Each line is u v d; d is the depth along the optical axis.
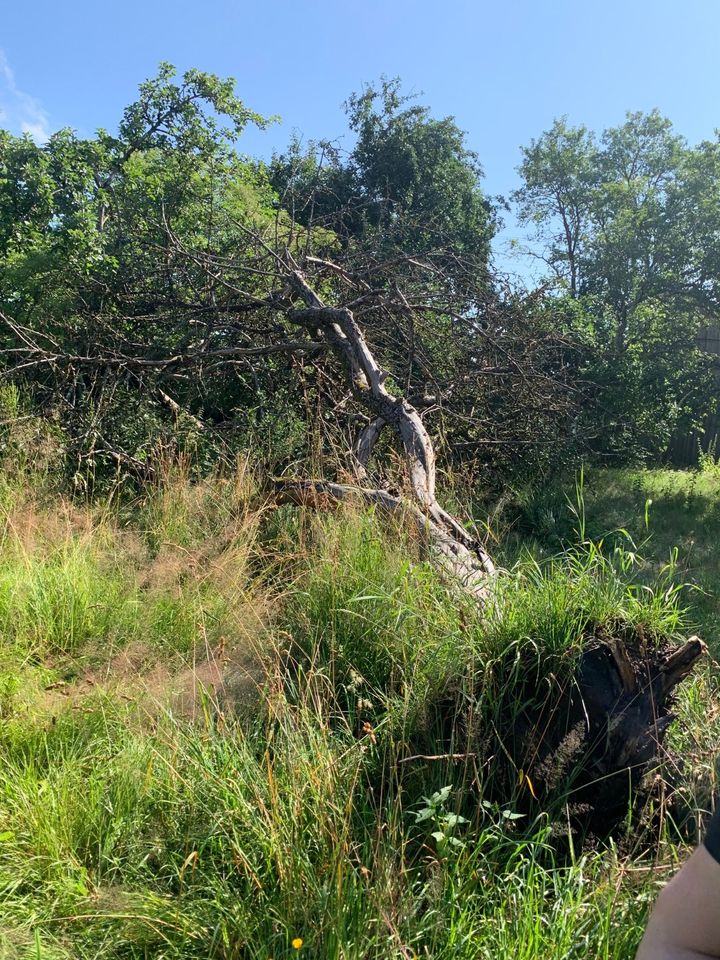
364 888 2.25
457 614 3.38
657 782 2.93
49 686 3.70
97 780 2.86
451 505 5.99
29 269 7.82
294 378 7.49
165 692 3.37
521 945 2.10
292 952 2.10
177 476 6.01
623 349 11.50
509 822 2.70
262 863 2.40
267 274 7.71
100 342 7.68
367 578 3.95
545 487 8.56
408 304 7.55
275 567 4.88
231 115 10.24
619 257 12.31
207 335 7.65
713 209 12.06
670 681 3.03
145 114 10.11
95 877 2.48
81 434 6.74
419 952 2.19
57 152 8.20
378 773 2.88
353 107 22.39
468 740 2.79
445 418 7.78
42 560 4.75
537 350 8.67
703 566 6.90
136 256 8.30
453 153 23.11
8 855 2.53
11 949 2.18
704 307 12.43
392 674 3.25
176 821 2.62
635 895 2.39
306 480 5.45
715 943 1.00
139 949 2.24
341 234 9.29
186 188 9.07
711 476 12.57
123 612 4.37
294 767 2.62
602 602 3.22
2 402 6.76
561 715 2.97
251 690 3.47
